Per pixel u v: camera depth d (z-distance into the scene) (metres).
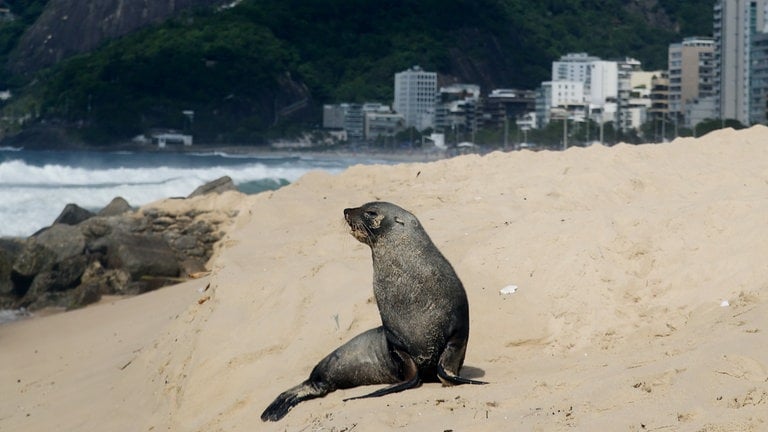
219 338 13.60
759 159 18.62
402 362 10.59
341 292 13.51
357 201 18.91
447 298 10.48
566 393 9.31
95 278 27.12
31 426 14.96
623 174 17.64
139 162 134.88
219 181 33.12
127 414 14.23
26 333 21.17
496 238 13.90
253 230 18.31
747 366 8.92
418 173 20.66
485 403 9.45
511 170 19.42
